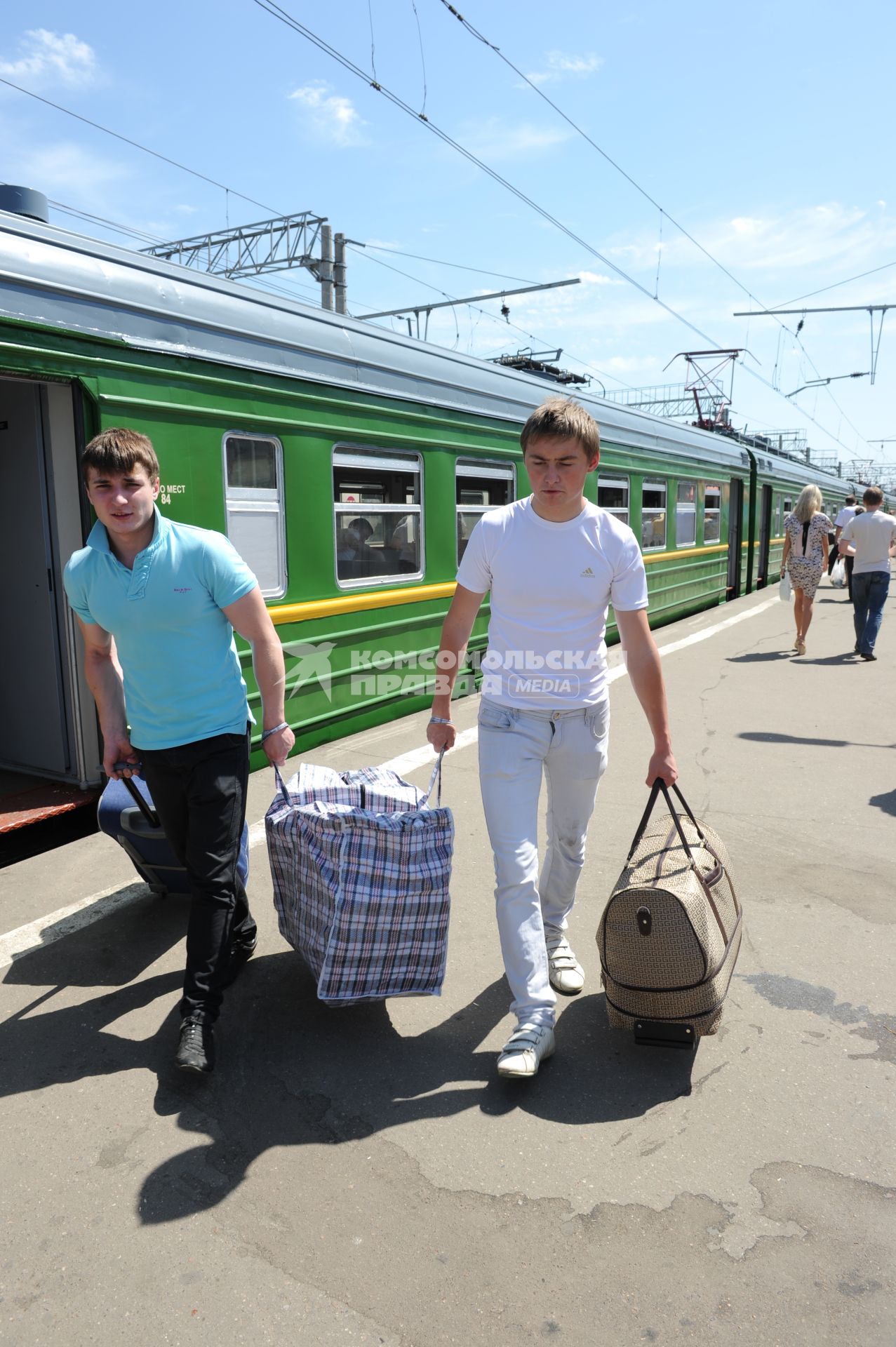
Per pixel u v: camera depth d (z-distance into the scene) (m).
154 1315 1.88
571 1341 1.82
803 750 6.02
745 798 5.06
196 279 4.87
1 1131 2.41
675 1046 2.65
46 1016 2.95
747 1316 1.87
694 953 2.55
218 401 4.84
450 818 2.75
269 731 2.83
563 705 2.68
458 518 7.27
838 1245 2.04
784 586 9.86
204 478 4.76
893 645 10.41
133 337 4.32
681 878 2.67
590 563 2.58
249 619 2.70
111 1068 2.68
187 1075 2.65
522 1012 2.63
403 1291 1.93
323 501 5.69
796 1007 3.00
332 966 2.69
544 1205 2.16
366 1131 2.42
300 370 5.42
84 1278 1.96
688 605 13.21
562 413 2.49
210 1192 2.21
